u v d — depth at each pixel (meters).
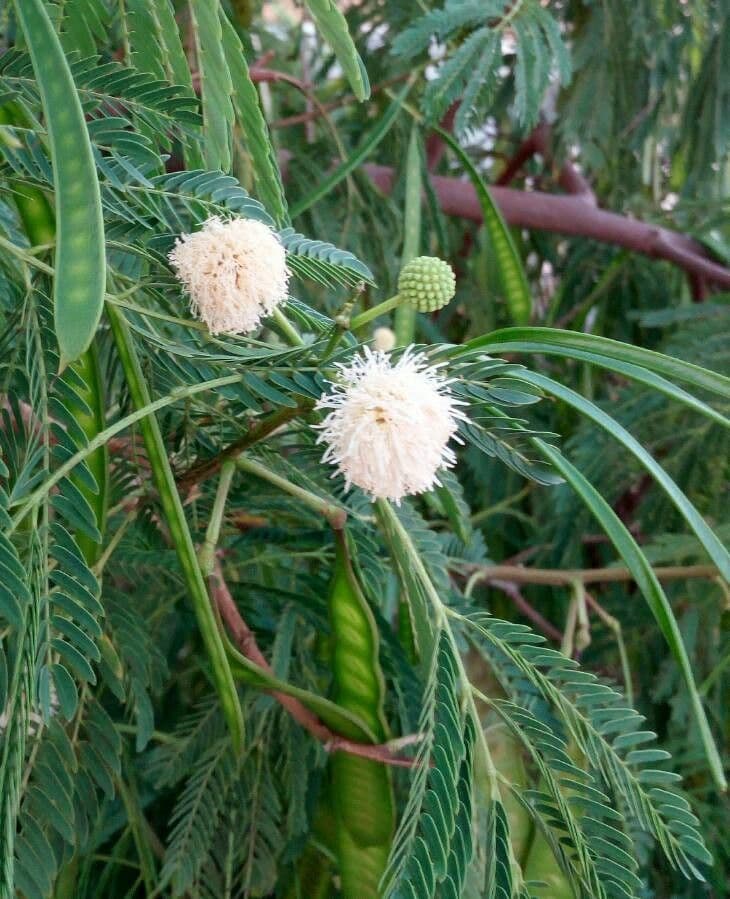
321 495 0.25
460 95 0.33
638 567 0.18
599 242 0.51
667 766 0.36
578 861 0.20
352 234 0.41
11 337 0.19
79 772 0.21
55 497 0.18
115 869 0.32
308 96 0.40
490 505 0.47
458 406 0.19
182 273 0.18
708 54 0.42
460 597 0.24
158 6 0.20
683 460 0.39
